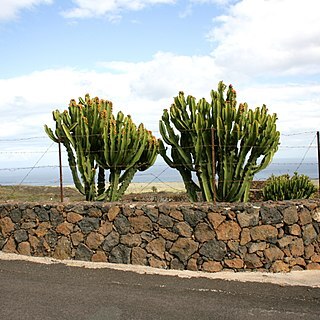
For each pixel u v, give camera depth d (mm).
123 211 7668
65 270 7199
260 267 7074
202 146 8688
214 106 8656
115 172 9586
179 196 13359
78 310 5168
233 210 7184
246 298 5680
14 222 8453
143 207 7562
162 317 4934
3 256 8211
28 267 7402
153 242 7457
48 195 13648
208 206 7301
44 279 6625
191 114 8922
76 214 7977
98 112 9609
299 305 5387
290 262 7098
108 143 9352
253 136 8453
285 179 11938
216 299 5625
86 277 6754
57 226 8086
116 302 5477
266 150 8875
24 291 5953
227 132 8508
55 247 8055
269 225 7141
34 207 8305
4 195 13250
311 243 7195
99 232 7793
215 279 6664
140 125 9734
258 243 7113
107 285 6293
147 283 6426
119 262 7617
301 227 7191
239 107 8625
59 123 9656
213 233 7188
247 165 8828
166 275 6906
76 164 9797
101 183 10086
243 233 7129
